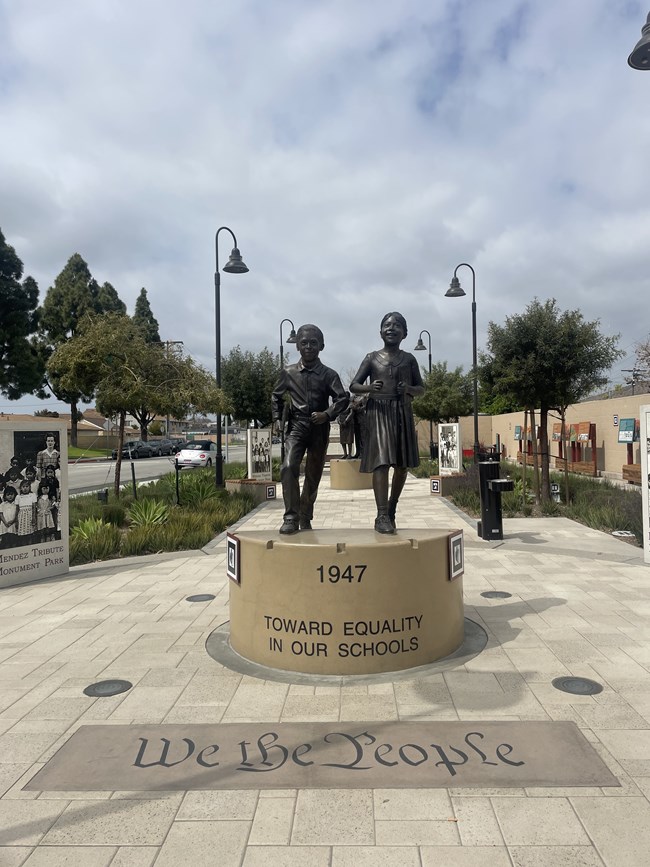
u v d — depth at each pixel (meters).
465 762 3.44
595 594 6.98
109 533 10.29
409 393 5.50
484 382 15.16
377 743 3.67
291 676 4.73
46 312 46.72
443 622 5.04
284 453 5.55
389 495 6.12
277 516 14.31
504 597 6.91
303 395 5.61
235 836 2.84
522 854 2.67
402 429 5.46
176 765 3.48
